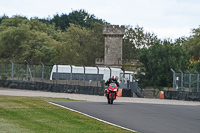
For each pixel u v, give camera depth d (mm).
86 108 58688
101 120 45688
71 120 43938
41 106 57188
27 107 54438
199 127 44281
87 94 116250
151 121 47281
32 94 99625
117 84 72125
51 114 48281
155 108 64125
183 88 112375
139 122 45906
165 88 199625
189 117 53375
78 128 38281
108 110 57344
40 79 124062
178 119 50562
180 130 41219
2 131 33250
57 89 121250
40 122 40625
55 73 127188
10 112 47312
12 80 128125
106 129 38719
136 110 59219
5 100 62938
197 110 63969
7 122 38906
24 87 125438
